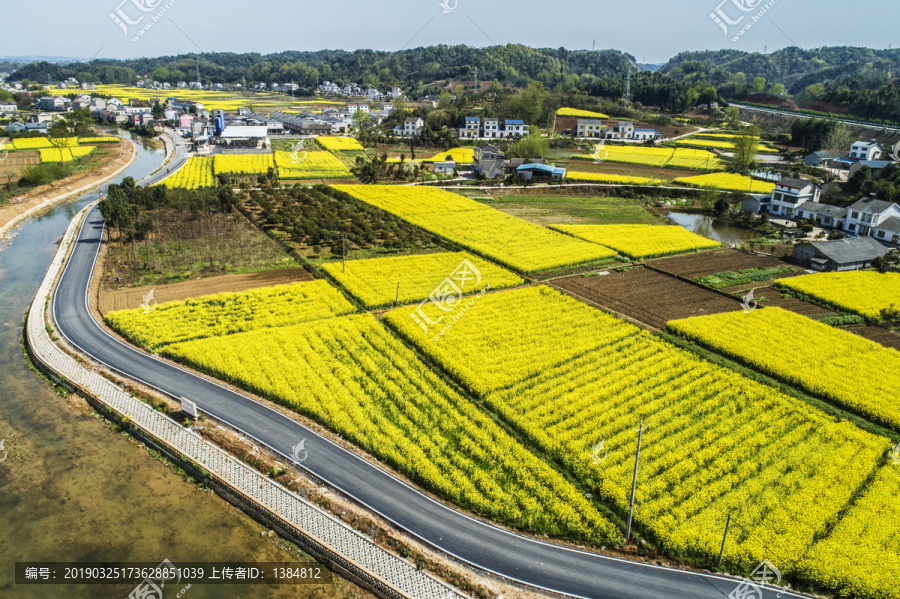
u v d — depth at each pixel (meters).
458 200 113.69
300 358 53.03
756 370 53.88
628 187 127.06
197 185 124.31
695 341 58.88
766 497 37.41
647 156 162.88
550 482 38.91
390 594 32.25
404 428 44.31
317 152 166.38
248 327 58.62
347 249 83.31
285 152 165.38
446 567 32.84
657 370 53.06
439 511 36.81
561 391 49.16
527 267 77.19
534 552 34.16
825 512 36.44
